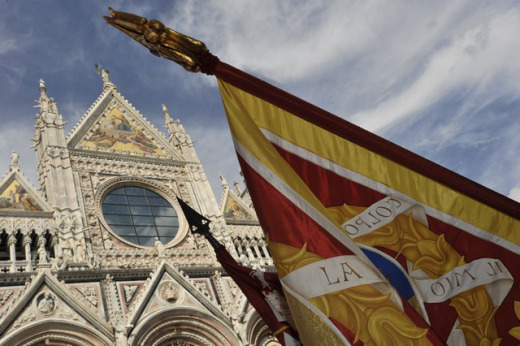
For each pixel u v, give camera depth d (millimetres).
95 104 37844
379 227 10328
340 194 10586
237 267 12922
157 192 34594
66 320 21906
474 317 9680
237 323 25953
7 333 20359
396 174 10828
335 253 9219
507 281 10125
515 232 10570
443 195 10734
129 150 36375
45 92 36688
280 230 9578
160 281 26172
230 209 36531
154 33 10578
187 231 32312
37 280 22578
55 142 32500
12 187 28281
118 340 22078
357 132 11070
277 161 10422
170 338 24531
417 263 10031
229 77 11047
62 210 28328
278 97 11117
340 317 8492
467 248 10344
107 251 28141
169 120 42469
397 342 8266
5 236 26266
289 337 11703
